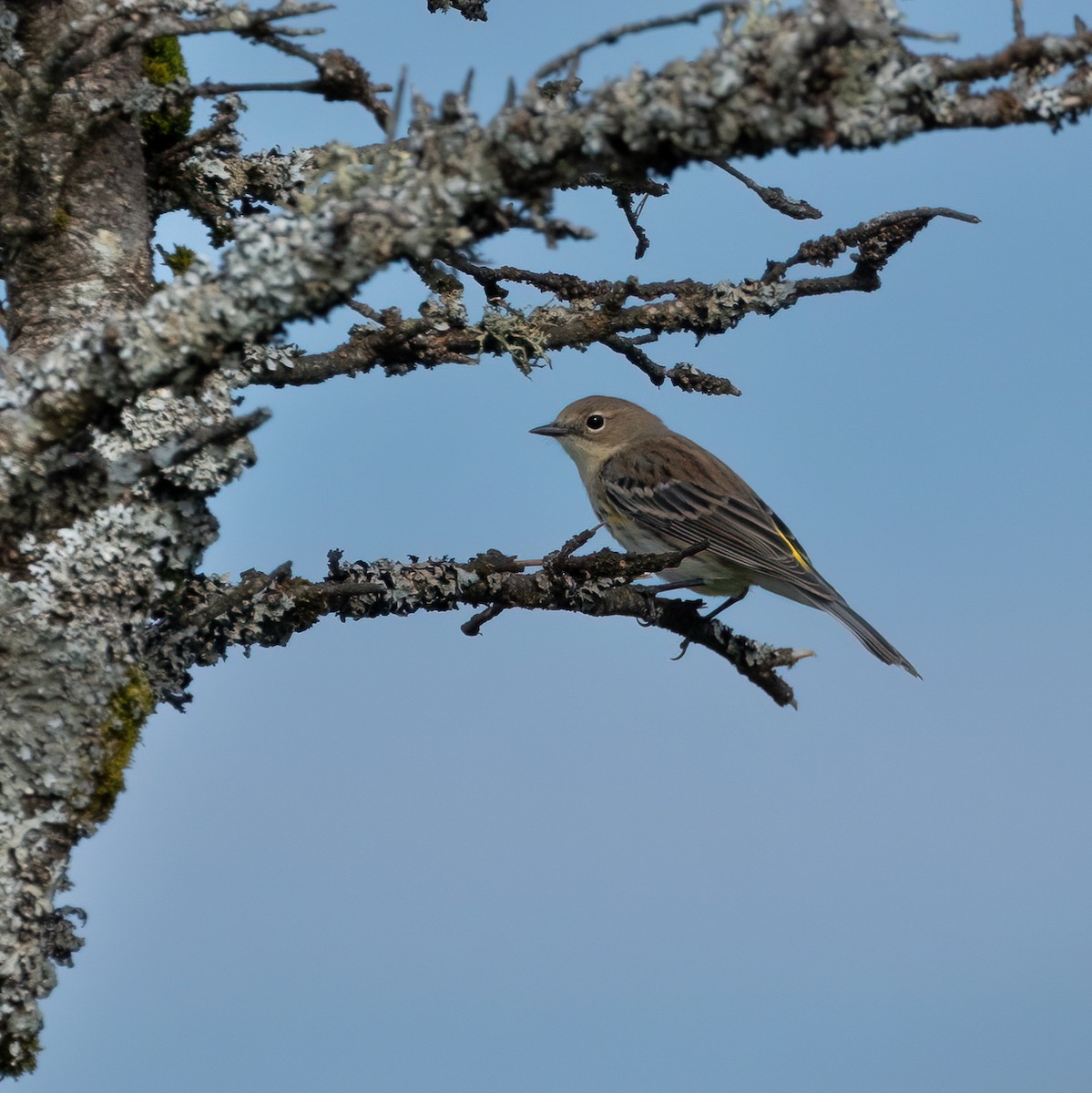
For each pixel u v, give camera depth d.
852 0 6.11
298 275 7.14
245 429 7.85
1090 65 6.62
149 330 7.34
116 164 9.45
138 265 9.41
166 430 8.87
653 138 6.57
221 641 10.05
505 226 6.99
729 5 6.43
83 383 7.50
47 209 9.09
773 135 6.43
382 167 7.18
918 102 6.49
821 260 12.09
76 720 8.32
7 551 8.40
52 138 9.11
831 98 6.38
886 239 11.90
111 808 8.41
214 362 7.45
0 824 8.16
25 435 7.64
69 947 8.28
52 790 8.23
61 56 8.34
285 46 8.25
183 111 10.48
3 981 8.02
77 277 9.18
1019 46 6.50
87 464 8.46
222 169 11.05
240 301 7.23
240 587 9.50
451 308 11.70
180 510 8.83
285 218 7.27
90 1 9.05
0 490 7.75
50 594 8.34
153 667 9.36
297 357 10.79
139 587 8.61
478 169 6.82
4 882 8.08
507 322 11.66
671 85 6.44
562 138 6.66
